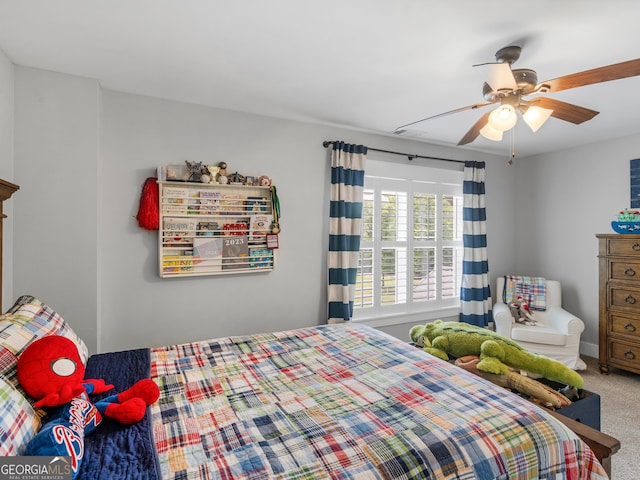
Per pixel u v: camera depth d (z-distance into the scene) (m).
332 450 1.06
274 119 3.08
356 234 3.37
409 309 3.86
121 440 1.09
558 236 4.20
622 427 2.41
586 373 3.39
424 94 2.57
